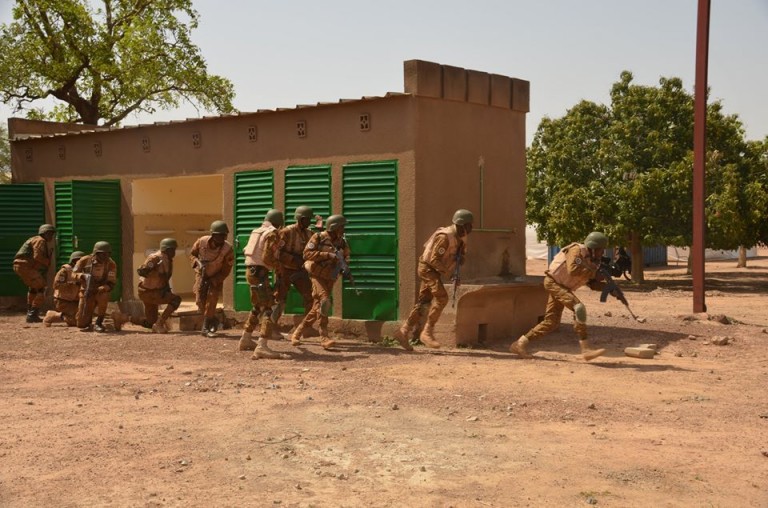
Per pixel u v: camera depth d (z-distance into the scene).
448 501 5.00
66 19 31.94
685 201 26.12
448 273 11.09
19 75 32.22
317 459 5.86
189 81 34.56
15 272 15.58
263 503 4.95
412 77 11.85
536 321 13.05
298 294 12.95
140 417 7.15
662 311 18.09
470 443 6.30
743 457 5.98
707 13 15.90
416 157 11.91
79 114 34.62
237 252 14.03
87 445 6.21
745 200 26.73
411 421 7.00
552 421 7.07
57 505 4.91
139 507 4.87
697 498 5.09
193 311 14.06
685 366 10.08
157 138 15.22
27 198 17.02
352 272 12.43
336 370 9.59
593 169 27.62
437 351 11.15
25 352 11.05
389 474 5.53
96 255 13.48
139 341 12.05
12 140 17.27
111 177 15.98
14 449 6.11
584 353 10.23
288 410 7.41
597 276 10.20
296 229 11.52
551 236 28.47
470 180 12.73
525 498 5.06
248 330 11.04
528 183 28.83
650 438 6.52
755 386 8.83
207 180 17.17
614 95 27.88
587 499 5.04
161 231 16.77
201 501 4.98
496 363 10.13
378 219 12.27
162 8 33.75
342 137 12.66
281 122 13.39
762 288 27.61
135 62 33.62
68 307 14.07
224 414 7.25
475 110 12.84
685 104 26.98
